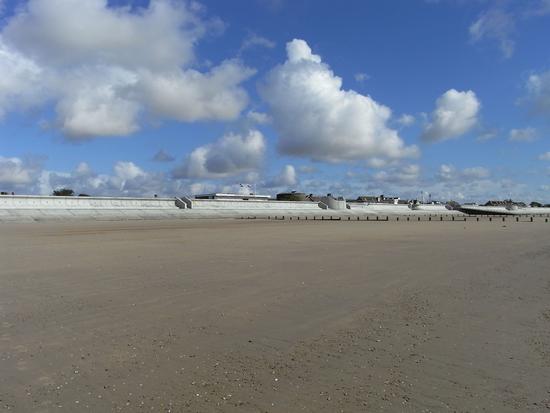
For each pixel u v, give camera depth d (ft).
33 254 73.41
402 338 26.68
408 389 19.16
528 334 27.45
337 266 58.49
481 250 81.56
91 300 37.09
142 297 38.37
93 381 19.94
